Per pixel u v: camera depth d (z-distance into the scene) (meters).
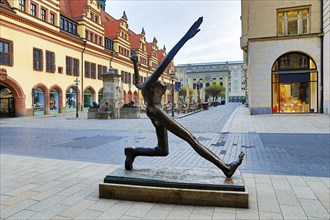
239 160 4.31
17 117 27.67
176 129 4.29
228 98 111.69
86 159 7.71
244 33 31.36
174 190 4.03
